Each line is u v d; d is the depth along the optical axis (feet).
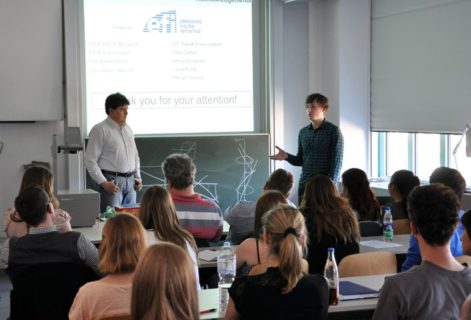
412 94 23.91
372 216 16.16
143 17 25.26
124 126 21.36
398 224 15.87
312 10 27.14
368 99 26.35
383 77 25.50
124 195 21.42
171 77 25.72
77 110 24.06
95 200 16.57
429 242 7.59
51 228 11.59
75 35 23.79
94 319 8.50
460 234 11.53
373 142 26.55
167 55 25.63
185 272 6.25
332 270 10.02
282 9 26.50
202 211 14.40
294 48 27.27
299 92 27.48
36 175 14.67
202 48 26.02
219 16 26.17
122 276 8.68
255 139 26.37
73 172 24.16
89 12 24.68
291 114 27.45
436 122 22.77
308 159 21.95
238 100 26.58
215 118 26.35
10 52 23.08
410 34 23.86
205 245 14.53
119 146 21.08
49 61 23.54
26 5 23.11
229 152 26.12
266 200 12.02
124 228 8.64
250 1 26.53
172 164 14.32
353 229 12.79
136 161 21.71
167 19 25.53
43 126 24.16
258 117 26.91
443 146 23.36
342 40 25.90
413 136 24.79
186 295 6.23
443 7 22.17
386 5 25.12
